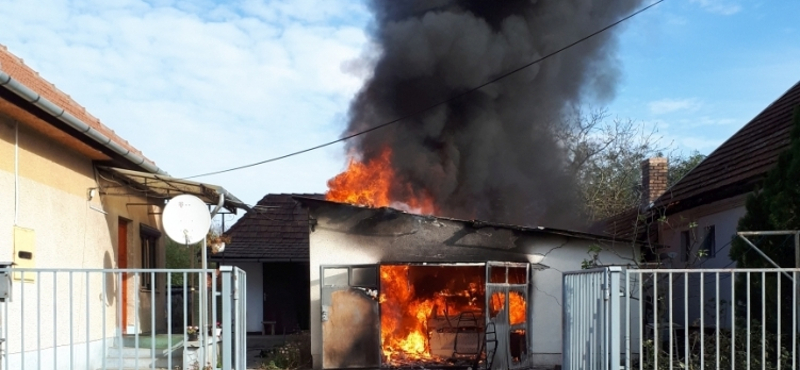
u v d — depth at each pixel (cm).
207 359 1034
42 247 849
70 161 941
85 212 989
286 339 1552
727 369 807
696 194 1288
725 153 1364
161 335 1134
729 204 1233
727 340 836
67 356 899
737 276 903
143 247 1287
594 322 660
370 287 1259
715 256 1288
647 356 857
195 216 965
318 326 1284
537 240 1312
